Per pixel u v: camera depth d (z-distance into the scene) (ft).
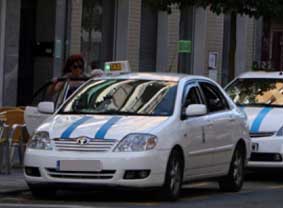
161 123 83.82
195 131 88.12
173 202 84.74
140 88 90.17
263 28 223.71
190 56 194.29
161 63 181.78
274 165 108.27
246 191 99.86
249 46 214.28
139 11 172.96
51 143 82.33
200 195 93.81
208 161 91.30
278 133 108.47
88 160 80.48
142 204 82.58
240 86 122.31
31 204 81.46
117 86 91.30
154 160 81.20
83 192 92.17
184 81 91.25
